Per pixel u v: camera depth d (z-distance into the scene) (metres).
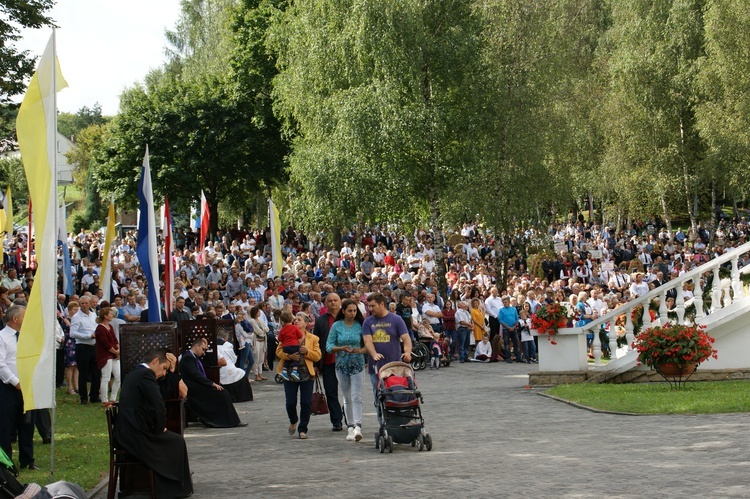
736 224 65.50
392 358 13.69
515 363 29.00
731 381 19.08
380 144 37.12
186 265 33.72
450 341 29.39
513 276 35.69
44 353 11.02
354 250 48.56
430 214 42.72
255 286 30.41
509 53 38.62
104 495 10.73
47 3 30.45
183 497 10.00
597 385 19.45
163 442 10.12
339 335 14.05
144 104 61.25
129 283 28.41
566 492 9.16
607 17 71.12
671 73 54.16
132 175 60.06
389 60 36.69
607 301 29.48
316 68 39.81
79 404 19.17
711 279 20.42
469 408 17.02
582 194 67.25
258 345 25.53
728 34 47.00
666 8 54.84
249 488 10.30
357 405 13.98
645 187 56.91
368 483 10.23
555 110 40.00
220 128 58.50
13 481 7.46
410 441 12.55
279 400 20.53
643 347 17.86
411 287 29.27
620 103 56.12
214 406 16.36
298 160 42.62
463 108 38.81
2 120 32.12
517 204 38.00
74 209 105.69
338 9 39.06
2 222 28.11
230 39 60.66
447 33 37.81
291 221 53.31
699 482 9.31
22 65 30.22
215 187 60.91
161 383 11.01
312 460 12.12
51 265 11.22
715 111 48.31
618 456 11.09
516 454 11.66
